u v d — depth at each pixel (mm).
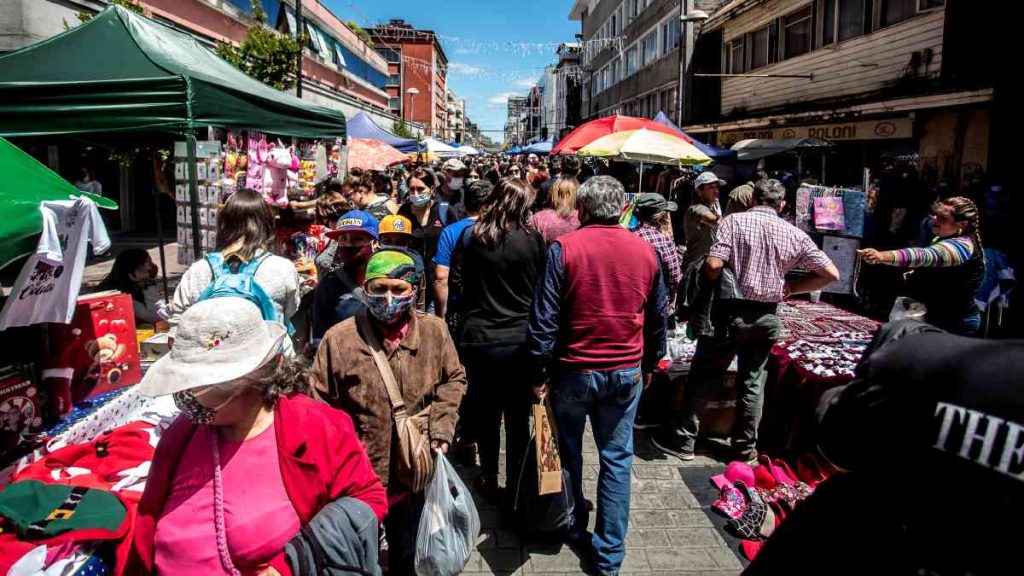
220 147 5215
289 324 3631
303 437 1817
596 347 3133
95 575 2264
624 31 33688
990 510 1096
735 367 4711
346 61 30969
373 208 7039
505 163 27469
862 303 8383
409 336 2709
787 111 16250
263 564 1762
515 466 3676
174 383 1658
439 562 2584
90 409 3256
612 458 3223
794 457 4273
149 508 1816
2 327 2633
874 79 13312
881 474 1264
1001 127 9461
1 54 4758
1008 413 1100
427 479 2646
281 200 6414
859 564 1279
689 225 6297
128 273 4746
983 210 8867
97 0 11000
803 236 4000
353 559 1812
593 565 3283
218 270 3285
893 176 10781
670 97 25922
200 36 15062
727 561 3379
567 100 52375
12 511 2299
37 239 2611
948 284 4457
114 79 4652
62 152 12852
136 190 15938
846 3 14391
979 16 10328
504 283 3596
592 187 3236
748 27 19219
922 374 1223
